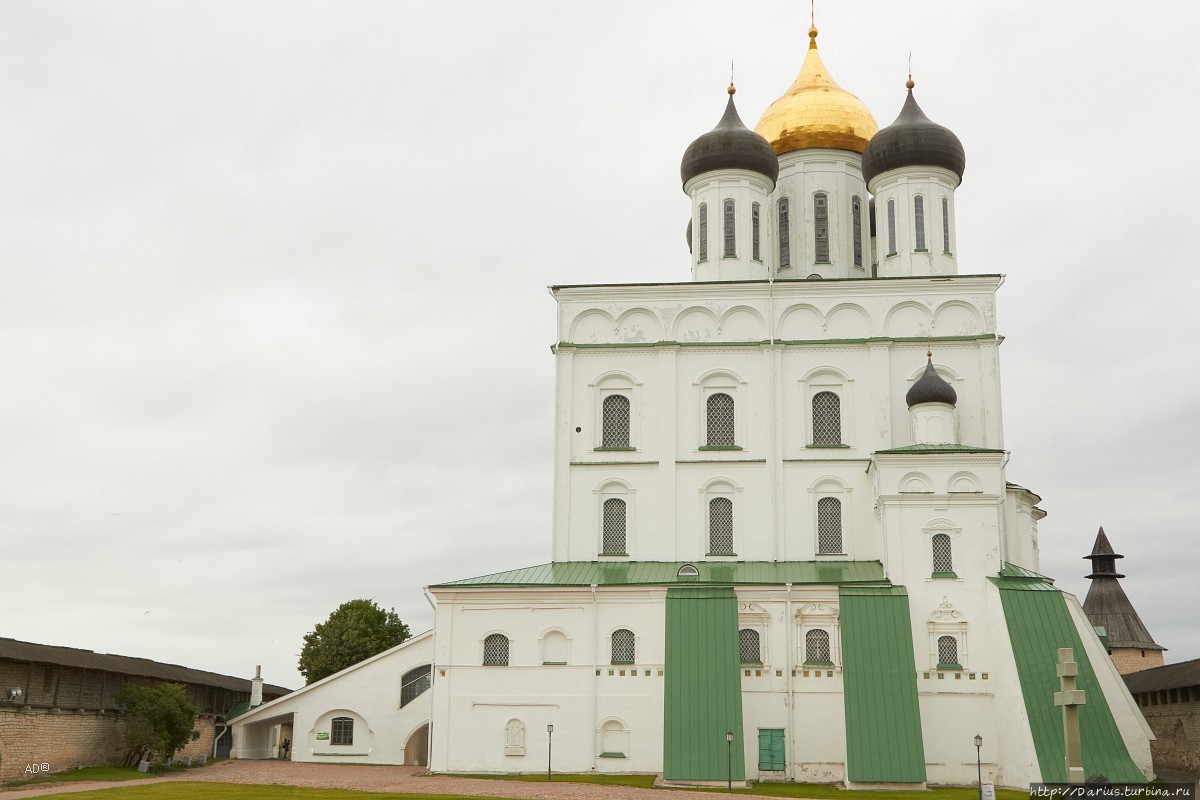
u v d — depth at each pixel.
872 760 47.03
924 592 51.53
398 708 63.94
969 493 52.16
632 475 58.19
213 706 75.94
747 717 51.56
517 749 52.41
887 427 57.47
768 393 58.47
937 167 63.09
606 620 53.25
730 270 62.19
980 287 58.59
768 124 71.19
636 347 59.50
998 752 49.44
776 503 57.22
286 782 48.59
